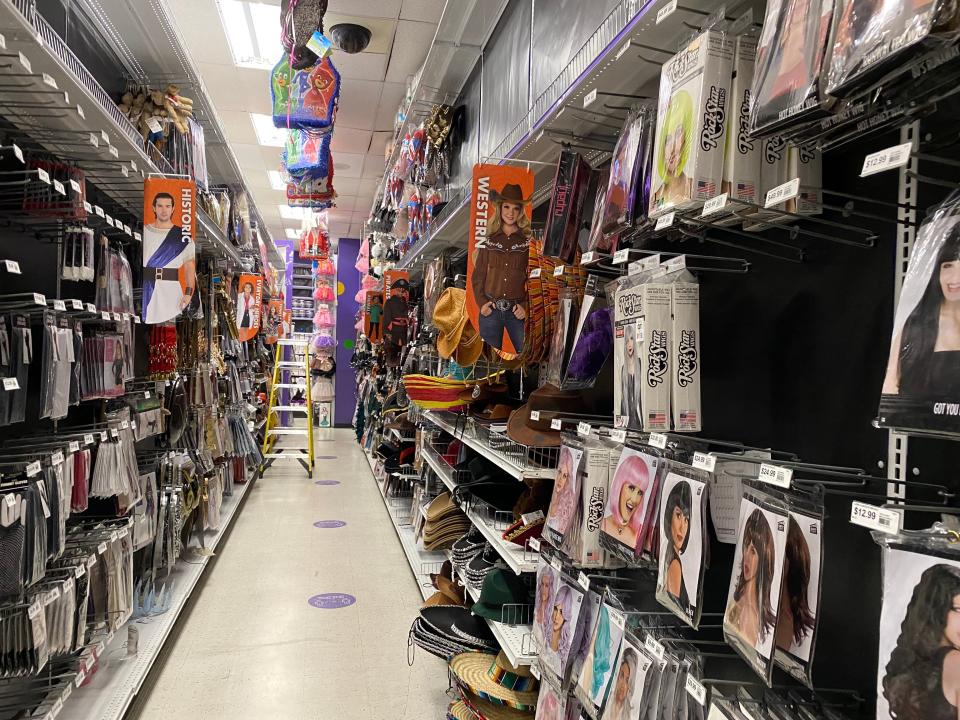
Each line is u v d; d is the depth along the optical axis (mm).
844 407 1179
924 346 714
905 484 985
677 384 1320
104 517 2920
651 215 1272
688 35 1373
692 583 1159
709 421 1637
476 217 2137
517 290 2141
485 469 3127
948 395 671
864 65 723
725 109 1132
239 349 6797
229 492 6539
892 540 754
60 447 2283
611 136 2018
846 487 1157
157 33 3312
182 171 3625
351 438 12422
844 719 1048
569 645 1671
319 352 13570
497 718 2361
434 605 3139
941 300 704
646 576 1733
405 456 5879
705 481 1190
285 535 5609
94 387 2623
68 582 2164
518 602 2355
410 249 5180
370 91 6598
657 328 1328
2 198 2316
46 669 2354
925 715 674
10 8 1576
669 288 1337
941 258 718
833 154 1190
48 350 2197
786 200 1034
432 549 3984
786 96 882
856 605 1118
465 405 3299
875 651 1070
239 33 5445
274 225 13578
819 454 1241
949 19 633
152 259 2904
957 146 971
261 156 8734
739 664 1431
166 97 3510
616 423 1474
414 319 5793
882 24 704
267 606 4020
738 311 1522
